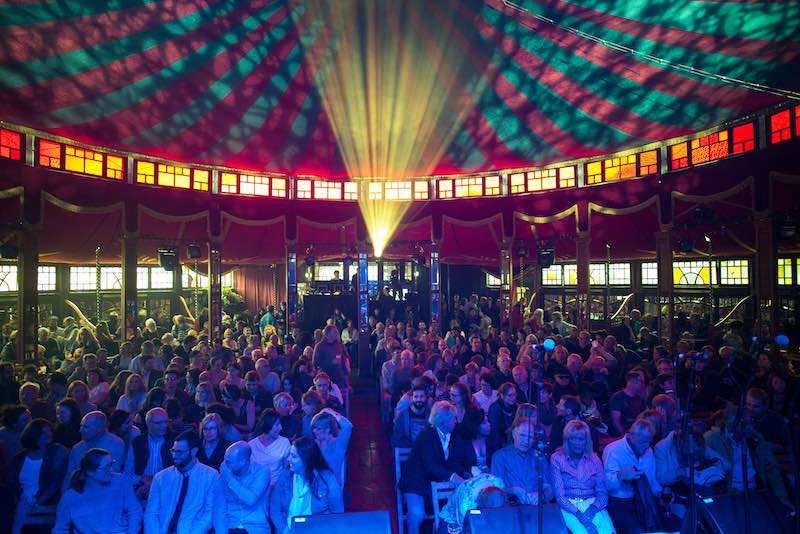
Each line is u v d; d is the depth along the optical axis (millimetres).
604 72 10656
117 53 9789
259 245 16703
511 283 14430
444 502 4883
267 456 4832
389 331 11516
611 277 19016
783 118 9250
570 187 13562
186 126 12086
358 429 9633
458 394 5578
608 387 8125
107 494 3949
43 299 15969
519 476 4504
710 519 3354
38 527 4785
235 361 8180
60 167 10719
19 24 8422
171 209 12773
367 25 11188
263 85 11953
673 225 11711
